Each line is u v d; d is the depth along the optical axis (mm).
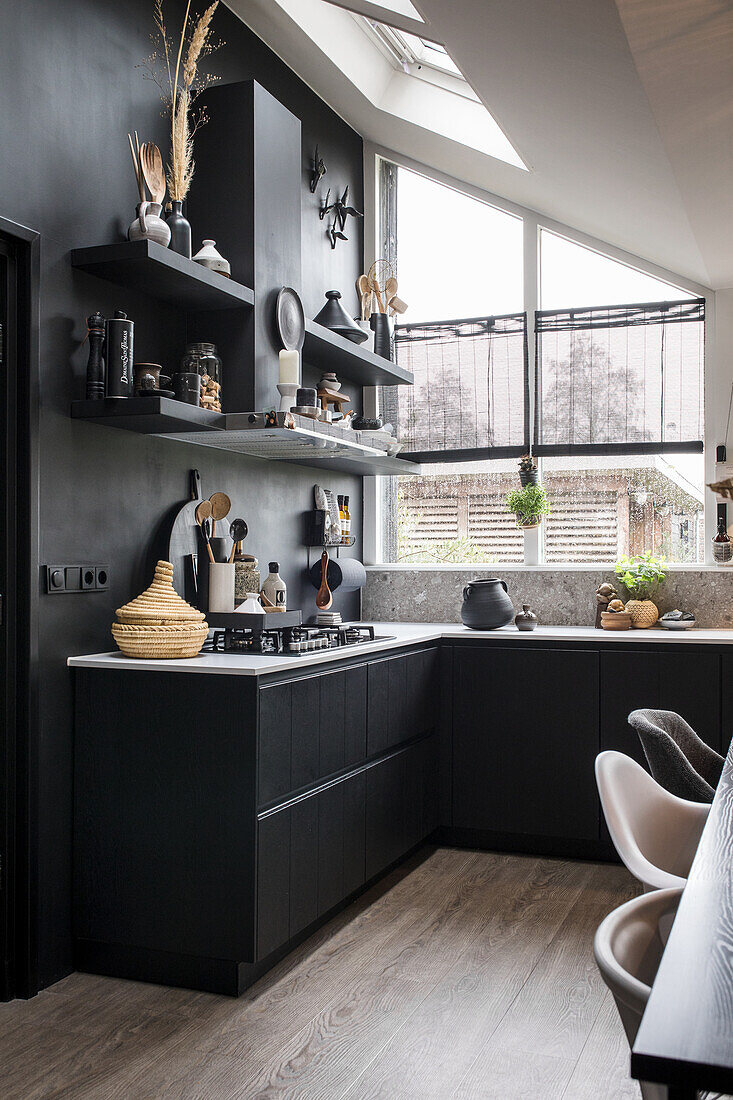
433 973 2990
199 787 2902
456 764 4449
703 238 3975
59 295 2980
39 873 2896
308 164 4668
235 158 3604
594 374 5062
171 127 3596
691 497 4961
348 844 3484
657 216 4094
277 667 2932
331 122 4961
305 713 3164
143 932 2959
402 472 5066
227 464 3945
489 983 2914
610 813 1837
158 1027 2641
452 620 5184
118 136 3289
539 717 4328
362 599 5348
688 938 948
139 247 2924
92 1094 2277
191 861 2906
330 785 3357
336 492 5027
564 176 4254
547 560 5180
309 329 4031
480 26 2916
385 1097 2273
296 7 4125
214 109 3645
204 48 3811
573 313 5098
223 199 3613
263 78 4293
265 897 2883
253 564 3656
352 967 3043
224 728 2875
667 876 1691
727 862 1256
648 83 2543
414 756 4176
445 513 5355
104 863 3016
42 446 2898
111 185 3248
